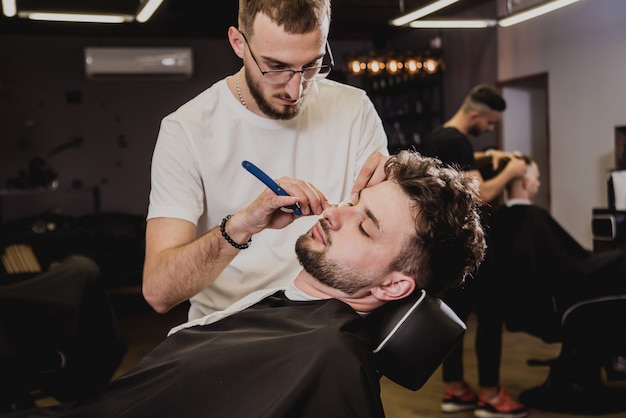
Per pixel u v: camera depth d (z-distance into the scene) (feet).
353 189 5.26
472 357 16.80
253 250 5.90
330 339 4.51
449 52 28.89
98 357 9.09
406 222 4.90
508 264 12.60
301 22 4.98
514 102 25.30
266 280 5.90
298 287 5.23
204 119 5.72
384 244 4.91
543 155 25.46
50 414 5.00
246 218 4.94
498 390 12.85
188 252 5.16
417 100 30.73
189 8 27.20
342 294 5.04
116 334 9.21
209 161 5.69
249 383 4.51
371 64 28.37
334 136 6.10
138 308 24.44
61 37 32.91
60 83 33.06
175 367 4.71
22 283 8.84
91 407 4.85
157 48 32.63
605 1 19.97
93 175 33.47
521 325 12.78
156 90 33.76
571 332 12.33
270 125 5.78
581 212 21.48
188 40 33.99
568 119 21.81
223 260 5.15
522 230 12.60
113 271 24.04
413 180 4.95
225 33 32.71
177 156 5.65
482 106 13.20
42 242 22.81
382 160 5.29
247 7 5.16
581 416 12.74
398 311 4.87
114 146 33.60
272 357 4.54
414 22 19.90
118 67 32.37
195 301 6.13
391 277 4.95
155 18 30.89
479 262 5.27
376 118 6.51
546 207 25.57
